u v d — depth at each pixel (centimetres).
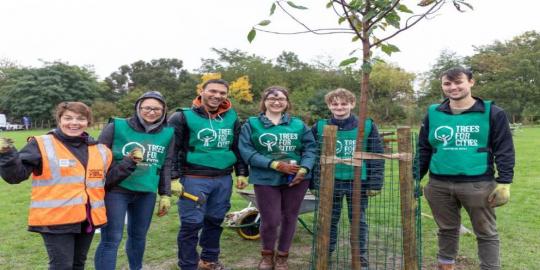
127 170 374
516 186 1014
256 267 505
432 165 414
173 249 567
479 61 6306
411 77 5184
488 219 397
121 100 5284
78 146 362
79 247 370
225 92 452
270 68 5194
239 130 475
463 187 393
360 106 349
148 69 7169
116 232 393
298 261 525
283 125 458
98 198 366
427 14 316
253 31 321
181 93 5578
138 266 427
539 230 640
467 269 487
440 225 420
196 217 440
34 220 341
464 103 398
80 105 361
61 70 6462
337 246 452
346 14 320
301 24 321
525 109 5572
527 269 485
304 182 459
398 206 603
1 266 502
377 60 332
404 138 351
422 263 509
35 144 346
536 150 1842
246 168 481
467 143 392
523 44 6988
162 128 417
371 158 355
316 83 5019
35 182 347
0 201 895
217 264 483
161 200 421
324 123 477
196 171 447
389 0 313
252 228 608
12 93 6412
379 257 521
